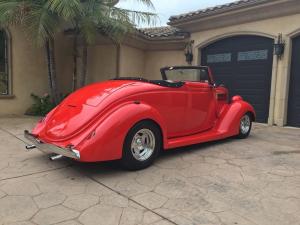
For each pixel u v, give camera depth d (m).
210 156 5.03
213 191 3.59
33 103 10.36
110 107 4.15
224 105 6.20
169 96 4.88
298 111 8.19
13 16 8.27
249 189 3.66
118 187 3.69
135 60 11.56
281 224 2.86
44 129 4.49
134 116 4.14
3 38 9.67
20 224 2.83
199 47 10.28
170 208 3.16
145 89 4.58
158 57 11.70
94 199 3.36
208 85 5.74
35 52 10.31
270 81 8.65
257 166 4.52
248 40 9.10
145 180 3.93
